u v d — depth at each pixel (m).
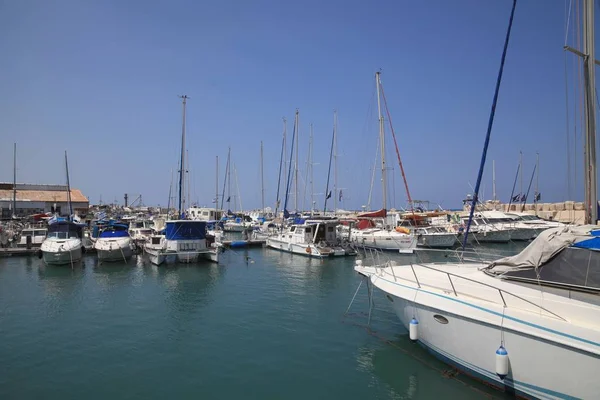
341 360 10.41
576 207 49.66
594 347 6.46
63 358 10.70
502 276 8.98
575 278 7.79
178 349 11.32
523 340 7.32
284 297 17.42
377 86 34.00
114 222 36.91
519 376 7.54
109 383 9.27
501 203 60.69
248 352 11.06
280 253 32.59
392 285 10.34
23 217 51.06
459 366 8.98
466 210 55.69
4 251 28.67
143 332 12.81
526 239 40.25
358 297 17.30
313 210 44.50
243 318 14.27
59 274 23.00
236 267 25.73
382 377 9.35
